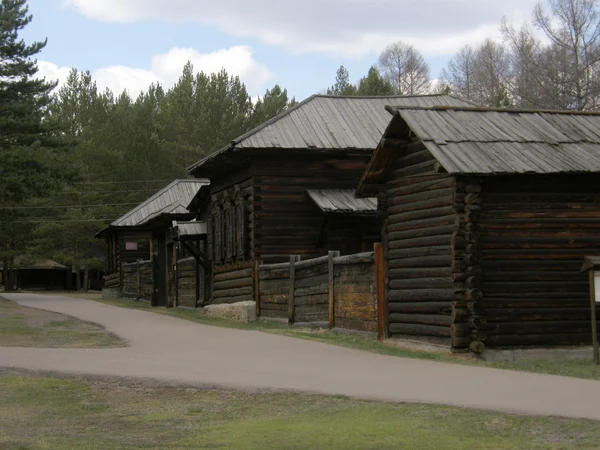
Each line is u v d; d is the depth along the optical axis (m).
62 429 9.52
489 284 15.30
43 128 39.56
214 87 65.12
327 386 11.79
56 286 73.62
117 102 76.44
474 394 10.98
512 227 15.48
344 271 19.19
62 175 40.28
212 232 29.59
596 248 15.80
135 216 43.84
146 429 9.46
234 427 9.38
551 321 15.51
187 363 14.35
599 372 13.52
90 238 61.16
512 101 61.47
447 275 15.65
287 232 24.77
